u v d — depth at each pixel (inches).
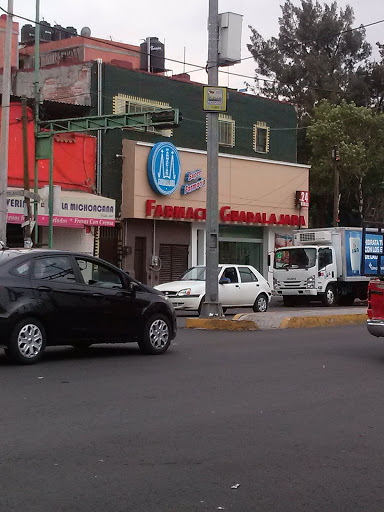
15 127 1118.4
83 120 928.9
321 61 2262.6
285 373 432.1
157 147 1249.4
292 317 727.1
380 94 2357.3
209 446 266.1
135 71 1288.1
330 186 1857.8
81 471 232.1
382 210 1889.8
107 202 1160.8
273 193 1482.5
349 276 1221.7
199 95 1392.7
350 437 284.8
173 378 407.5
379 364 473.4
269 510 202.2
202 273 925.8
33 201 975.0
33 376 403.2
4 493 210.1
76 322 462.3
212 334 654.5
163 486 219.9
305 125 2098.9
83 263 476.1
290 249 1217.4
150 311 503.5
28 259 449.7
